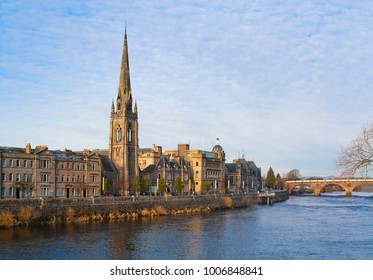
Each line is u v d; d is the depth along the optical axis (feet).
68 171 535.19
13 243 313.94
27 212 391.04
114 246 313.12
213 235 367.86
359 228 411.95
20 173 483.10
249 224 442.91
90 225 411.34
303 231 392.27
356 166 183.42
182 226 421.59
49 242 320.70
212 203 645.10
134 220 466.29
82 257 276.62
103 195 591.78
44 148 517.96
